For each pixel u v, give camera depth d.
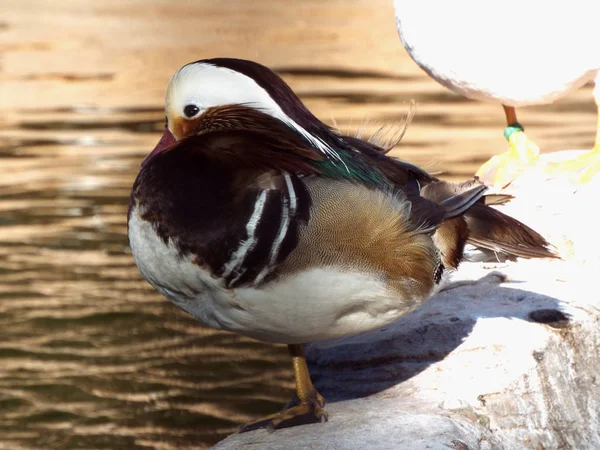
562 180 10.71
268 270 6.00
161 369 11.23
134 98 25.62
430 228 6.48
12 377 11.05
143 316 12.65
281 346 11.94
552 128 21.83
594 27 9.48
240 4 42.22
